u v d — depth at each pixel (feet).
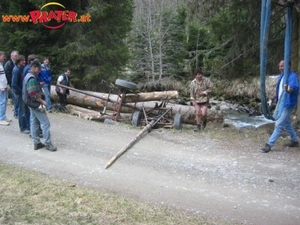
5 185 13.69
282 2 16.10
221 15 35.40
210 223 11.44
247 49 35.09
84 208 11.99
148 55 74.18
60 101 31.50
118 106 28.37
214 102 54.54
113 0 42.06
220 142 21.95
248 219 11.91
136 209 12.18
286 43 16.57
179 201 13.17
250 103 52.13
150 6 75.87
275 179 15.66
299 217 12.14
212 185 14.88
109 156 18.37
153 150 19.85
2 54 23.30
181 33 72.69
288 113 18.99
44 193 13.12
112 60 43.83
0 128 22.98
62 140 20.94
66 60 38.86
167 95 27.73
